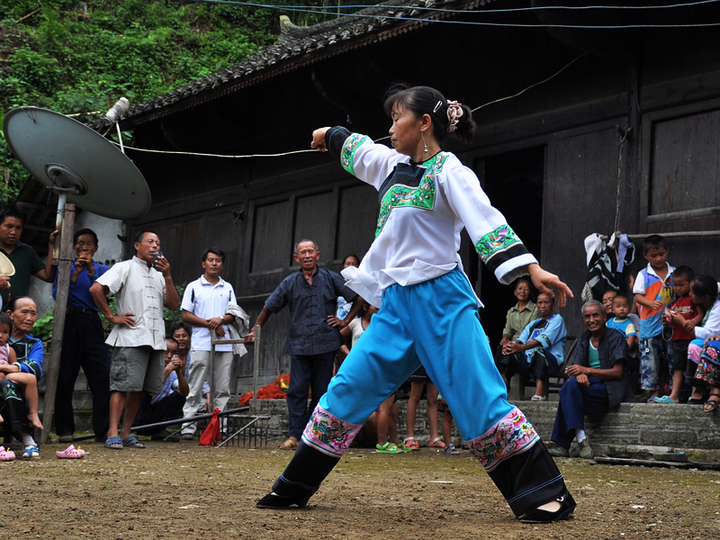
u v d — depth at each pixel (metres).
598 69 8.21
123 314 6.20
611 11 7.70
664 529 2.58
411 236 2.73
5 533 2.26
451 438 7.06
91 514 2.64
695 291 6.07
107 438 6.50
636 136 7.84
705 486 4.09
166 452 5.88
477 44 9.24
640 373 7.13
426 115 2.79
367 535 2.35
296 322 6.68
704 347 5.71
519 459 2.65
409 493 3.51
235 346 8.14
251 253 11.68
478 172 9.17
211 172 12.53
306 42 9.27
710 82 7.38
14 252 6.76
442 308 2.68
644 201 7.73
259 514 2.71
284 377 8.58
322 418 2.80
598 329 6.28
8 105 18.47
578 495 3.53
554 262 8.35
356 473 4.54
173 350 8.36
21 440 5.14
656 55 7.78
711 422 5.71
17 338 5.61
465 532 2.43
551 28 7.49
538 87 8.67
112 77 20.95
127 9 23.80
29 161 6.88
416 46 9.70
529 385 7.95
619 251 7.65
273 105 11.61
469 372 2.64
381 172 2.97
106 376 6.84
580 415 6.05
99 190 6.93
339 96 9.57
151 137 13.38
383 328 2.76
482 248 2.54
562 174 8.38
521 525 2.58
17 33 20.91
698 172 7.43
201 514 2.68
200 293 8.01
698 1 7.48
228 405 9.18
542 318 7.29
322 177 10.80
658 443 5.91
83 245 6.96
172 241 13.06
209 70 22.53
